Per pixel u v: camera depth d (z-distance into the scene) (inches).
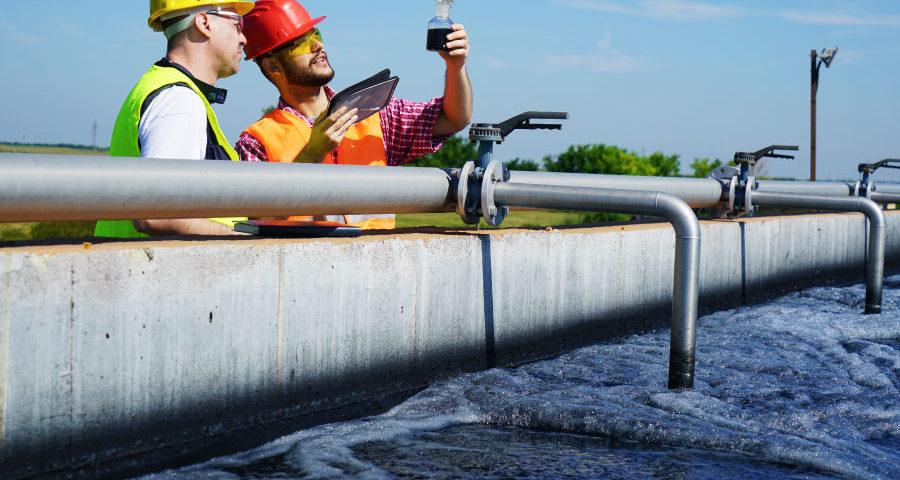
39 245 86.4
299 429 103.3
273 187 105.0
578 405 112.6
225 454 94.3
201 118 116.3
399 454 96.3
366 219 157.3
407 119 166.6
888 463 97.0
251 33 153.6
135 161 91.9
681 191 200.4
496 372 130.5
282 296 99.9
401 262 116.4
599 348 152.3
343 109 132.4
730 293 209.9
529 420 111.4
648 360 144.9
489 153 134.3
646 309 174.1
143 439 86.1
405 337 117.9
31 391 76.4
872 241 202.4
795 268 240.2
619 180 181.0
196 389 90.9
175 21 123.4
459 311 127.2
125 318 83.7
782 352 156.7
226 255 93.2
